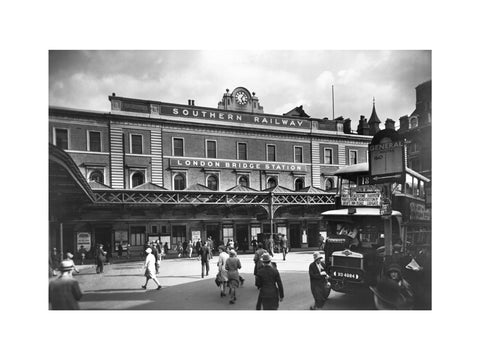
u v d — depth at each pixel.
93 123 27.03
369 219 13.33
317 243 32.69
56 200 22.86
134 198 26.30
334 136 33.81
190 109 29.89
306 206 32.69
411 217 13.83
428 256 15.02
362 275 12.49
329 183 33.50
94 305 13.84
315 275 12.80
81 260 25.55
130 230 27.73
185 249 29.05
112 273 20.28
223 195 28.20
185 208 29.31
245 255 28.72
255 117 31.77
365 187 13.63
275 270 10.89
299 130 32.97
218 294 15.02
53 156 16.44
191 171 29.77
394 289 12.74
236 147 31.19
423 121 21.69
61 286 11.54
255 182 31.47
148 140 28.53
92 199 22.42
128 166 27.77
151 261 15.99
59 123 26.08
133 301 14.23
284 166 32.28
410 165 21.52
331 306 13.27
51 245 23.23
